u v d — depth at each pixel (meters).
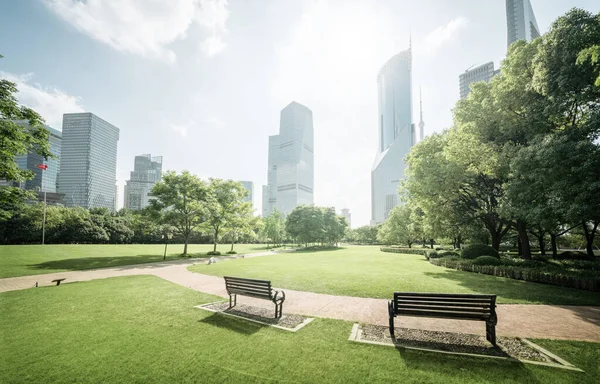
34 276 15.38
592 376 4.04
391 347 5.15
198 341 5.48
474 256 19.48
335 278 13.94
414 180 22.58
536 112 14.34
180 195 31.03
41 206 51.81
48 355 4.86
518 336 5.80
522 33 144.12
